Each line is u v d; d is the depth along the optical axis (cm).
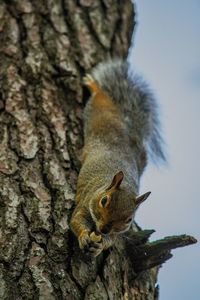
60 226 777
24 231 739
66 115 980
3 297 659
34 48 1043
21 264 700
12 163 826
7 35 1042
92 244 777
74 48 1106
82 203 868
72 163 911
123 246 822
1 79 961
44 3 1126
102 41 1164
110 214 858
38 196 795
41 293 678
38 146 874
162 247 793
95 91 1123
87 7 1187
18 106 922
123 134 1110
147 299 793
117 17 1233
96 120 1079
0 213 750
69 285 709
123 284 772
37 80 989
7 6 1091
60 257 736
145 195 923
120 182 901
